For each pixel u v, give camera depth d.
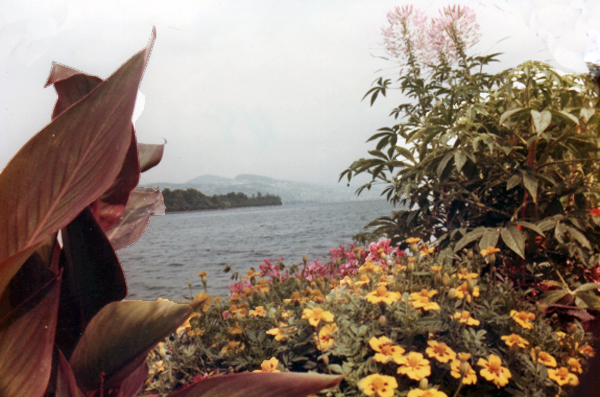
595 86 1.22
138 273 4.68
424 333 1.01
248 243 13.80
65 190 0.51
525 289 1.44
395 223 1.89
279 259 1.70
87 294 0.66
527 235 1.48
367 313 1.11
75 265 0.65
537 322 1.06
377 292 1.04
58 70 0.66
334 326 1.00
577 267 1.46
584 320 1.18
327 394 0.83
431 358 0.94
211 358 1.18
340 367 0.88
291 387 0.53
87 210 0.64
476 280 1.16
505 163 1.69
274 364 0.96
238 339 1.20
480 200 1.74
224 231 24.75
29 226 0.50
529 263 1.48
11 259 0.46
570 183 1.50
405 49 1.86
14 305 0.54
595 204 1.56
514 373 0.89
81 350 0.58
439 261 1.30
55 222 0.50
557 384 0.84
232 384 0.54
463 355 0.81
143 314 0.59
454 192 1.59
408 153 1.79
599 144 1.38
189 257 8.84
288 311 1.23
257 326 1.21
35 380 0.51
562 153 1.53
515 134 1.51
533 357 0.91
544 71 1.38
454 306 1.03
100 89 0.53
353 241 2.24
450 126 1.62
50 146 0.50
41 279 0.58
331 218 27.75
